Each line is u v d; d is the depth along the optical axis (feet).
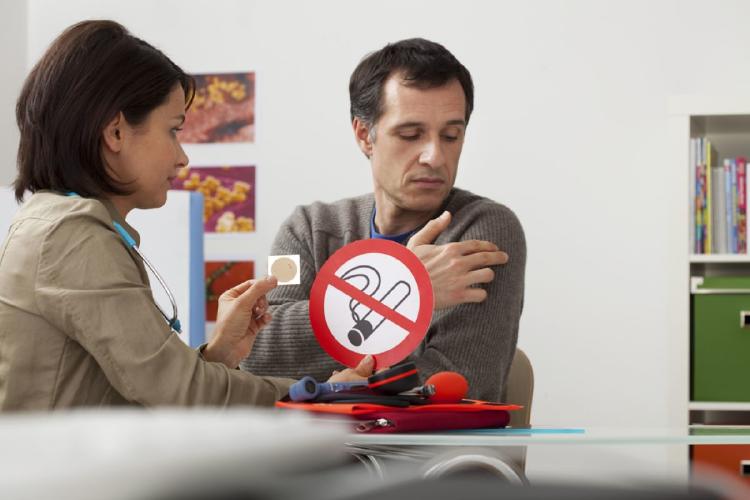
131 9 11.89
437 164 4.77
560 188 10.87
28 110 3.78
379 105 4.88
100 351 3.33
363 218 5.50
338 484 0.47
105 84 3.71
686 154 9.40
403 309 3.69
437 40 11.20
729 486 0.48
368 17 11.39
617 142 10.81
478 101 11.03
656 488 0.46
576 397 10.74
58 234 3.41
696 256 9.35
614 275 10.75
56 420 0.51
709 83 10.71
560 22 10.94
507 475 2.32
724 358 9.25
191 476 0.43
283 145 11.51
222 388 3.38
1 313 3.44
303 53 11.52
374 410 2.77
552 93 10.93
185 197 8.96
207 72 11.69
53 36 12.01
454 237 4.92
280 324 4.91
